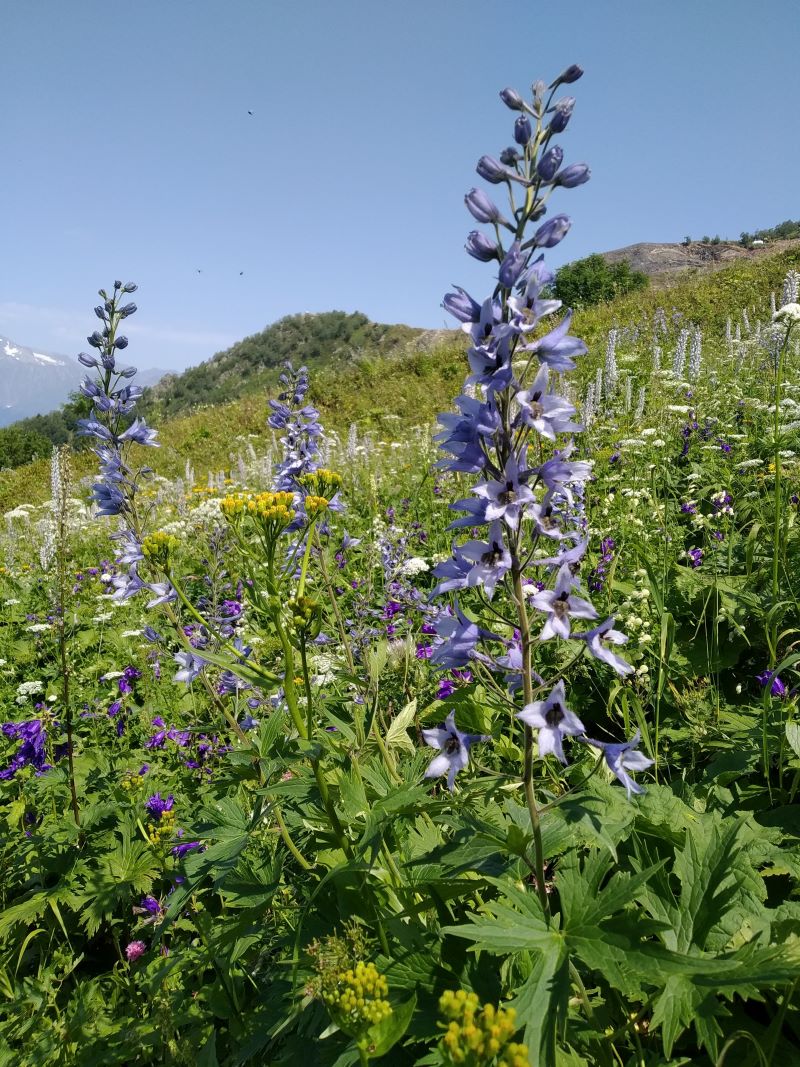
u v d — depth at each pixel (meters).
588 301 35.50
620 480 7.29
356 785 2.30
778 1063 1.95
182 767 4.45
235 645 3.63
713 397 9.80
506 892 1.88
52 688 6.67
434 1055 1.70
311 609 2.48
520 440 1.92
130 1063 2.68
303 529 3.75
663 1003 1.86
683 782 3.10
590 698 4.12
